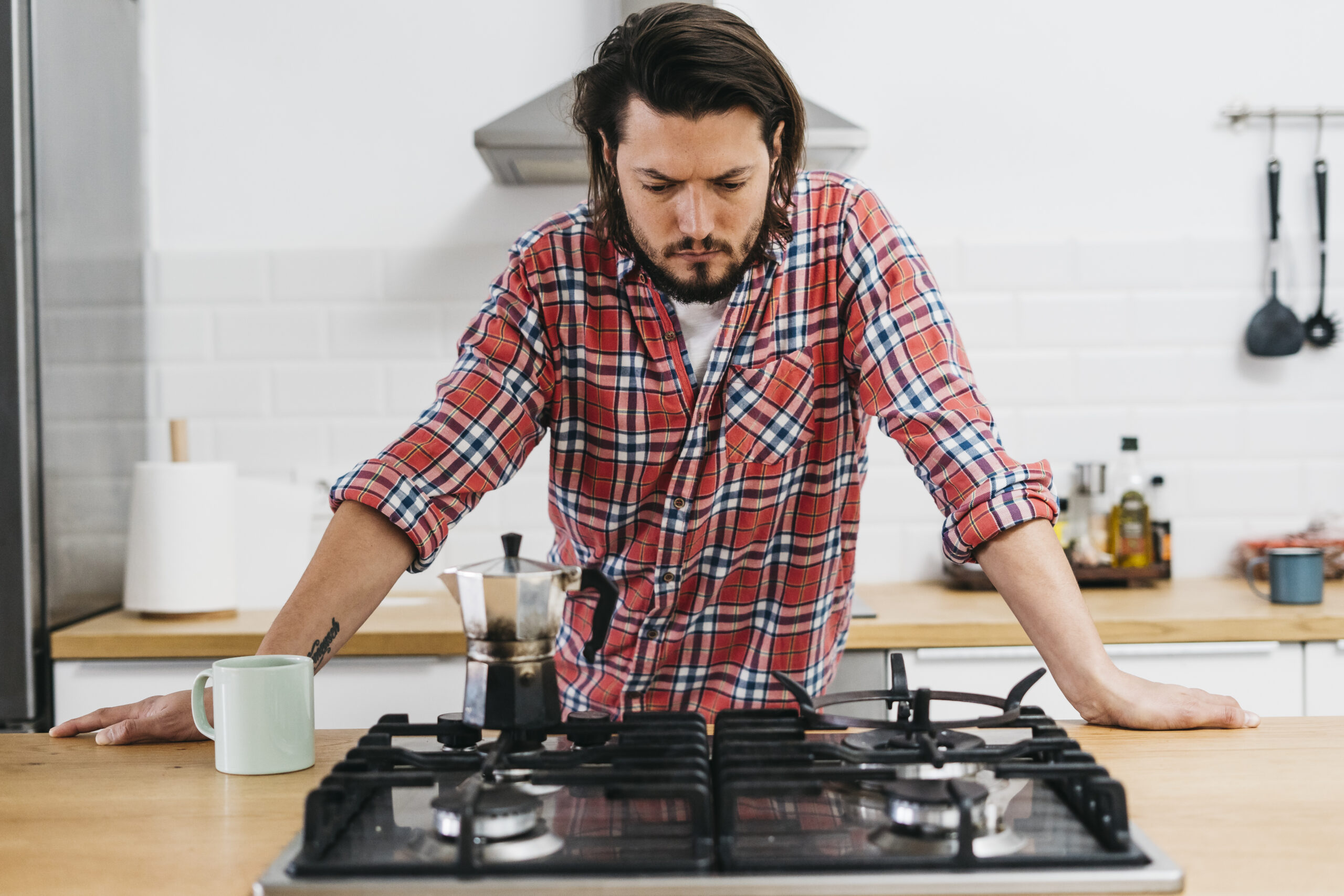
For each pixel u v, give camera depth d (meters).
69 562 2.00
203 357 2.35
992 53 2.35
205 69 2.34
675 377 1.25
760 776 0.74
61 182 2.00
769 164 1.10
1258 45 2.36
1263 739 0.98
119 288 2.22
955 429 1.12
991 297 2.35
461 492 1.16
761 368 1.26
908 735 0.87
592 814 0.78
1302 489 2.37
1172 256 2.35
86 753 0.99
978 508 1.07
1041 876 0.65
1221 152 2.37
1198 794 0.83
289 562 2.12
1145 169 2.37
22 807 0.83
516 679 0.87
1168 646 1.85
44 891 0.67
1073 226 2.37
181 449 2.04
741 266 1.12
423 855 0.70
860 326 1.24
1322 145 2.37
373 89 2.35
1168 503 2.36
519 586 0.86
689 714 0.94
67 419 2.01
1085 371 2.35
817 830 0.74
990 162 2.36
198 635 1.86
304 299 2.35
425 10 2.34
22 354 1.88
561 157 2.05
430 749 0.94
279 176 2.35
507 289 1.25
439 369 2.35
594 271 1.24
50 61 1.97
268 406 2.35
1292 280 2.37
